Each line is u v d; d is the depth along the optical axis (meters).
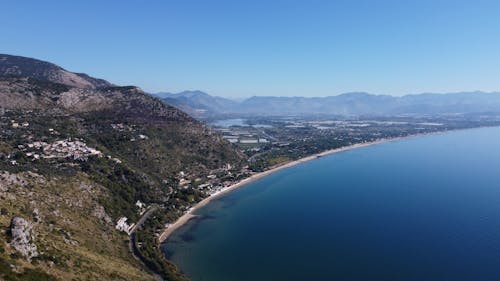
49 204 164.00
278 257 175.25
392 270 159.25
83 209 180.75
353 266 164.00
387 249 180.75
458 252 175.62
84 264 120.81
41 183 179.12
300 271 160.88
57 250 121.69
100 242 160.12
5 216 128.25
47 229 140.00
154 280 139.75
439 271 157.12
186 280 149.75
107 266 130.12
